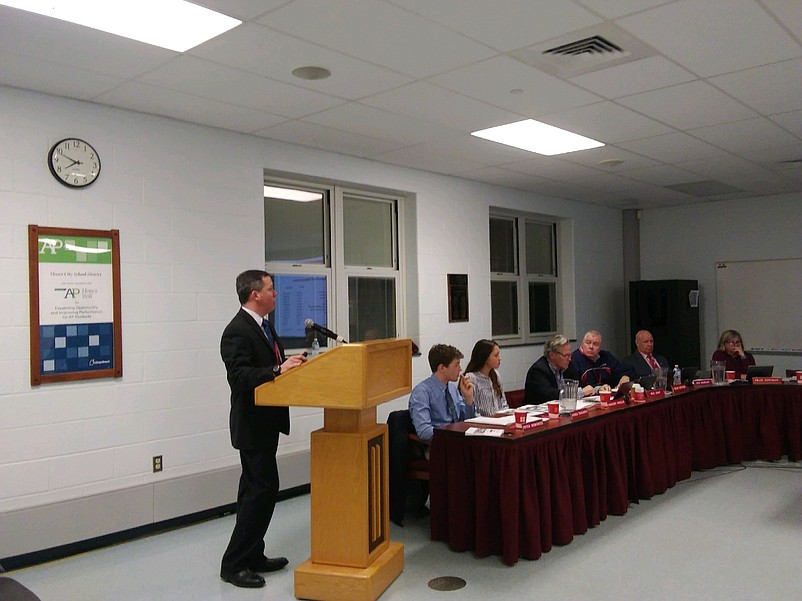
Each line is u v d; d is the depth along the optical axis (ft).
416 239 19.57
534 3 8.87
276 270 16.55
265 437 10.43
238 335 10.36
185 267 13.91
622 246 28.37
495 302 23.52
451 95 12.65
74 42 9.83
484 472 11.34
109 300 12.67
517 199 23.30
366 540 9.89
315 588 9.87
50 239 11.94
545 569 11.02
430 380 13.53
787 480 16.39
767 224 25.05
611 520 13.51
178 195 13.85
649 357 19.27
